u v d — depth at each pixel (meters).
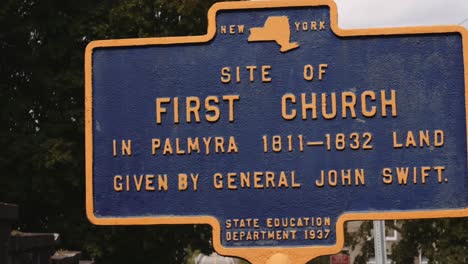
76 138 6.44
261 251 2.12
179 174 2.16
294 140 2.16
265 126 2.17
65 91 6.39
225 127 2.17
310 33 2.20
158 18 6.69
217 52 2.20
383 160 2.14
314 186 2.14
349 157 2.14
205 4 6.51
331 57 2.19
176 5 6.51
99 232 6.43
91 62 2.20
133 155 2.17
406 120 2.15
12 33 6.27
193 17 6.57
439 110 2.15
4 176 6.12
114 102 2.19
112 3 6.66
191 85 2.19
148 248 6.58
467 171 2.12
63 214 6.44
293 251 2.12
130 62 2.21
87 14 6.48
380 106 2.16
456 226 7.50
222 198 2.15
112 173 2.17
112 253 6.68
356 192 2.13
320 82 2.18
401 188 2.13
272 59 2.19
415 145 2.13
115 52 2.21
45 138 6.14
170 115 2.18
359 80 2.17
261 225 2.13
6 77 6.56
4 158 6.03
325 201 2.13
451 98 2.15
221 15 2.21
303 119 2.17
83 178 6.27
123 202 2.16
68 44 6.43
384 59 2.18
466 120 2.14
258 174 2.15
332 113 2.16
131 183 2.16
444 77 2.16
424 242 8.08
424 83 2.16
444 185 2.12
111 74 2.20
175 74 2.20
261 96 2.18
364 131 2.15
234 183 2.15
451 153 2.13
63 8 6.53
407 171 2.13
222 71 2.20
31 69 6.40
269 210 2.14
